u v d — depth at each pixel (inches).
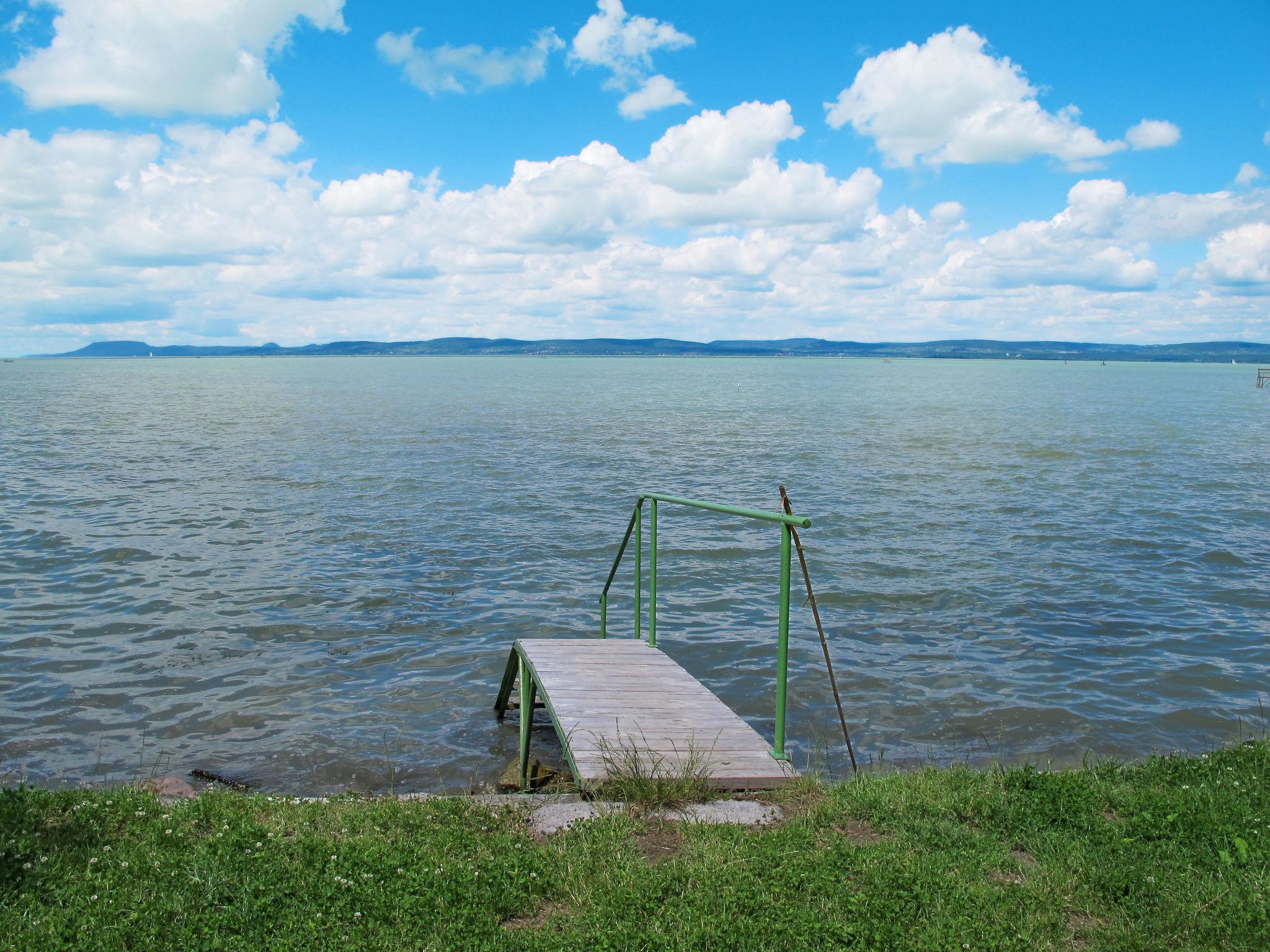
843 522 761.0
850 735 329.7
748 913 155.8
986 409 2485.2
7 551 614.9
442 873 168.9
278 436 1483.8
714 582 560.7
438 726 331.9
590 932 150.1
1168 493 930.7
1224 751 246.2
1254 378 6466.5
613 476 1040.8
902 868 169.9
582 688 274.8
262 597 508.7
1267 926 151.1
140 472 1023.0
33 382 4308.6
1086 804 203.3
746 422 1940.2
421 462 1143.0
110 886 162.9
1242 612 494.9
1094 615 489.4
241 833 183.5
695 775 215.6
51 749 307.3
